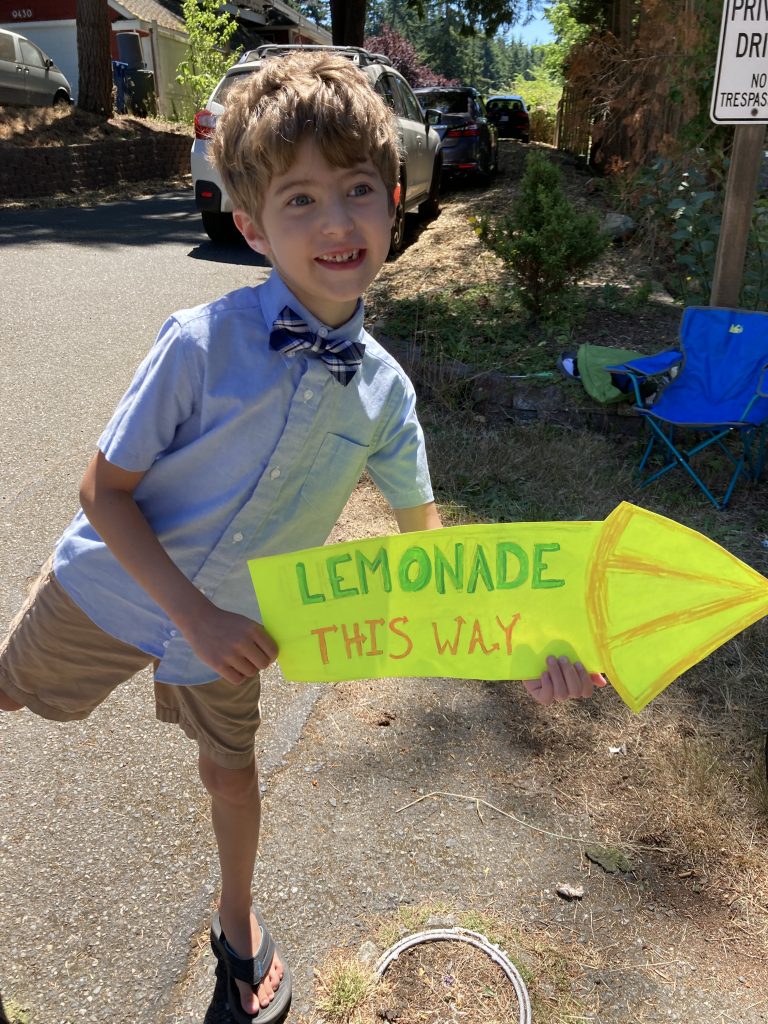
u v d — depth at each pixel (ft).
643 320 18.84
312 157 3.84
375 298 21.62
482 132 39.47
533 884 6.79
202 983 6.00
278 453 4.41
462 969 6.07
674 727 8.43
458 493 12.90
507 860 6.99
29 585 10.36
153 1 86.12
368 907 6.57
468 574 4.13
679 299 20.02
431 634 4.31
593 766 7.98
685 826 7.29
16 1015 5.70
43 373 17.08
